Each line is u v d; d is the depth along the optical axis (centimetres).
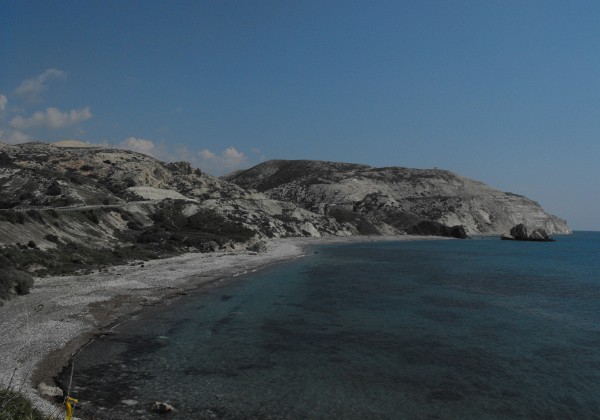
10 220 5038
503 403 1917
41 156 12325
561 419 1784
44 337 2580
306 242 12119
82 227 6394
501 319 3403
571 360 2469
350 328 3055
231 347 2595
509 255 9856
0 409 1291
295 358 2427
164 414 1753
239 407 1830
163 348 2553
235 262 6606
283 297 4106
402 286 4903
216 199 13262
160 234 7744
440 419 1767
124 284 4244
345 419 1747
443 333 2973
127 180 11912
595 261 8638
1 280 3462
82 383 2028
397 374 2220
